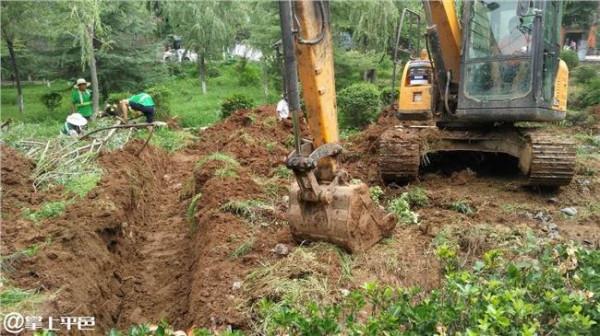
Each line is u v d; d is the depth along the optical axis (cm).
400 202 736
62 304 505
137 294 676
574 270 404
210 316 478
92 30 2086
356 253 564
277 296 488
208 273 562
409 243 616
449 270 425
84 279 573
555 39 856
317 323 332
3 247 577
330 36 543
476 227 660
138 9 2753
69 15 1992
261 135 1321
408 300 381
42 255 566
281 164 999
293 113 500
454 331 335
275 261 560
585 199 852
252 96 3142
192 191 997
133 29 2594
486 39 823
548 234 684
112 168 942
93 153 984
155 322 603
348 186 572
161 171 1249
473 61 833
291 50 480
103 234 695
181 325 559
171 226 900
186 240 823
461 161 1014
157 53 2788
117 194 809
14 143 985
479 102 832
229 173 893
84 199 759
